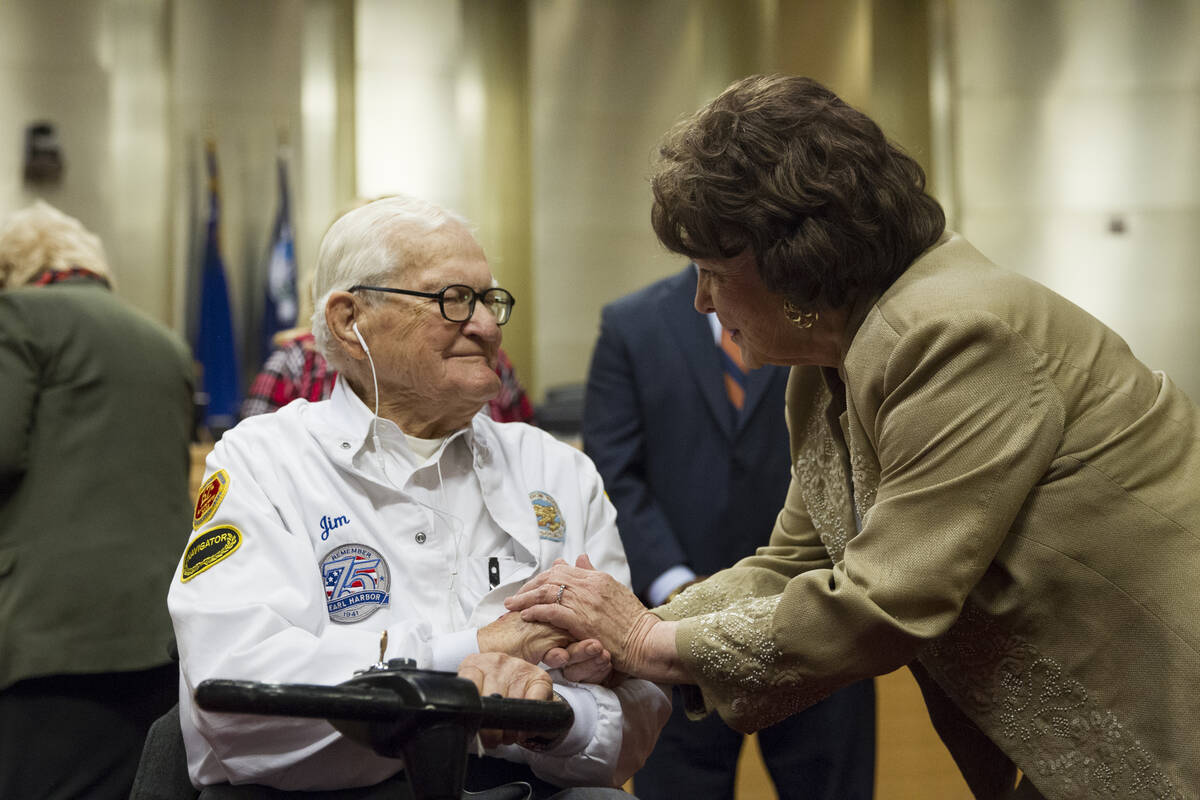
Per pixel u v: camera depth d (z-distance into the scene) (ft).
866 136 4.75
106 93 19.92
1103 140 23.47
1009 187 23.40
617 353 9.07
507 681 4.57
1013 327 4.53
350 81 21.42
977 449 4.45
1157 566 4.42
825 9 23.36
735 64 23.45
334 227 5.64
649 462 8.93
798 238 4.67
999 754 5.38
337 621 5.00
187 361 9.09
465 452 5.65
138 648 8.01
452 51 21.85
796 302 4.83
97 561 8.00
